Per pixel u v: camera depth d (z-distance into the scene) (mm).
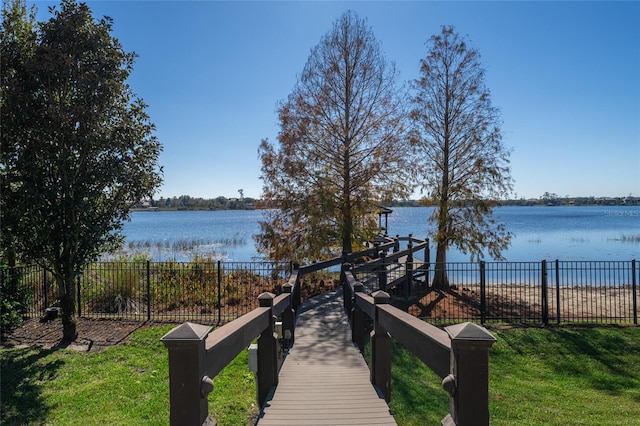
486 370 2234
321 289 13836
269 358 4781
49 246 7699
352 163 14555
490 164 13961
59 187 7430
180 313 10180
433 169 14703
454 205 14336
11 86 6984
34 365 6676
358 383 5148
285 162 13812
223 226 69500
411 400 5652
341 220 14391
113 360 6980
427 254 15461
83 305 10680
